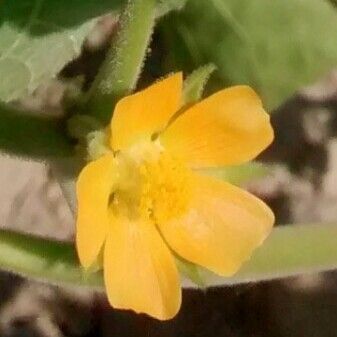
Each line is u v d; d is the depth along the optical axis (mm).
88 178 62
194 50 88
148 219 70
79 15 78
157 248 70
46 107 102
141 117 65
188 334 108
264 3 83
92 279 75
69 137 70
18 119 70
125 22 69
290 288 108
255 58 85
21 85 80
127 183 68
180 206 70
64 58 80
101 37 107
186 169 70
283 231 79
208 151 69
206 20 85
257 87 86
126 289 69
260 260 78
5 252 76
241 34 85
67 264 76
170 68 93
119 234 69
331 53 83
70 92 74
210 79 87
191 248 71
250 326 108
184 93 66
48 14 77
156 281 70
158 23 88
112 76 68
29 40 78
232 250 71
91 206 63
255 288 108
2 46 78
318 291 108
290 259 79
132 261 69
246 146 68
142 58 69
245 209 71
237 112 66
